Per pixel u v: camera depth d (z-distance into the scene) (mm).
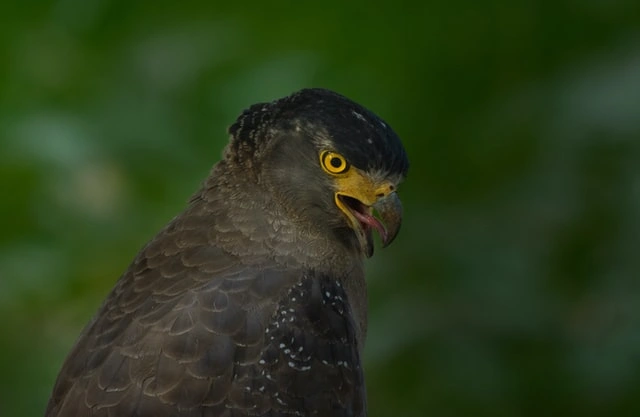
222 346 9125
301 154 9867
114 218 13375
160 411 8867
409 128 13602
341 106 9945
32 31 13930
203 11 13906
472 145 13461
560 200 12992
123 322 9281
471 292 12734
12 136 13109
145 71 13703
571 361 12594
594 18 13438
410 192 13422
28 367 13203
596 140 12914
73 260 13375
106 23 13906
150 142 13375
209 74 13664
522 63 13555
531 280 12797
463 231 13062
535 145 13328
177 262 9609
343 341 9570
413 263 12969
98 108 13547
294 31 13805
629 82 12797
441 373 12578
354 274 10156
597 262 12914
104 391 8938
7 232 13438
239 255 9695
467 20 13578
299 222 9859
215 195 9953
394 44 13672
